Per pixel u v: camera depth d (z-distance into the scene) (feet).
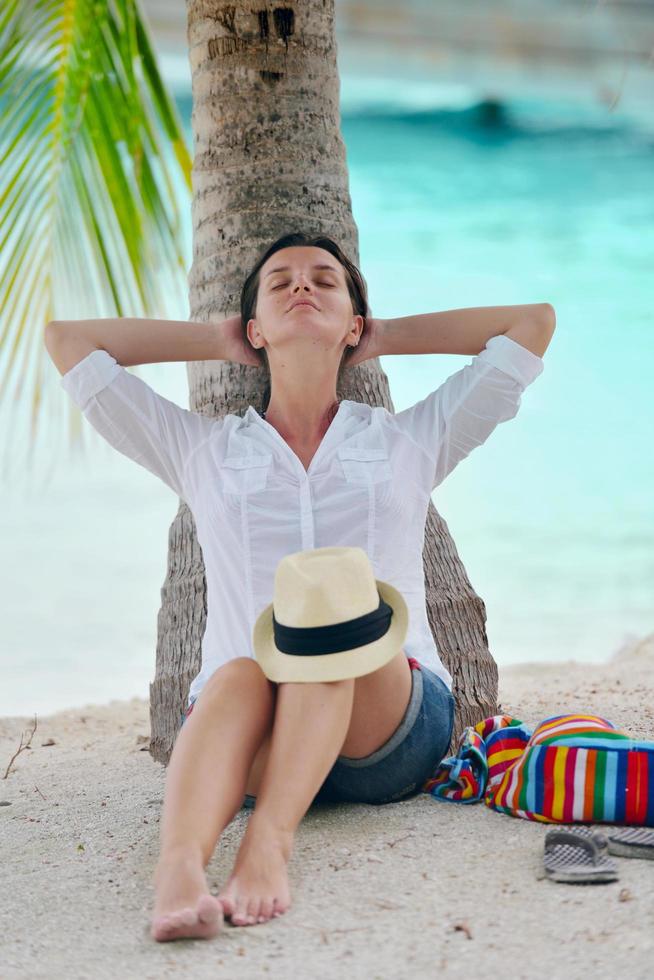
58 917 10.15
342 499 12.82
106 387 13.64
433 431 13.57
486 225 97.09
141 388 13.74
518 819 11.89
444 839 11.35
